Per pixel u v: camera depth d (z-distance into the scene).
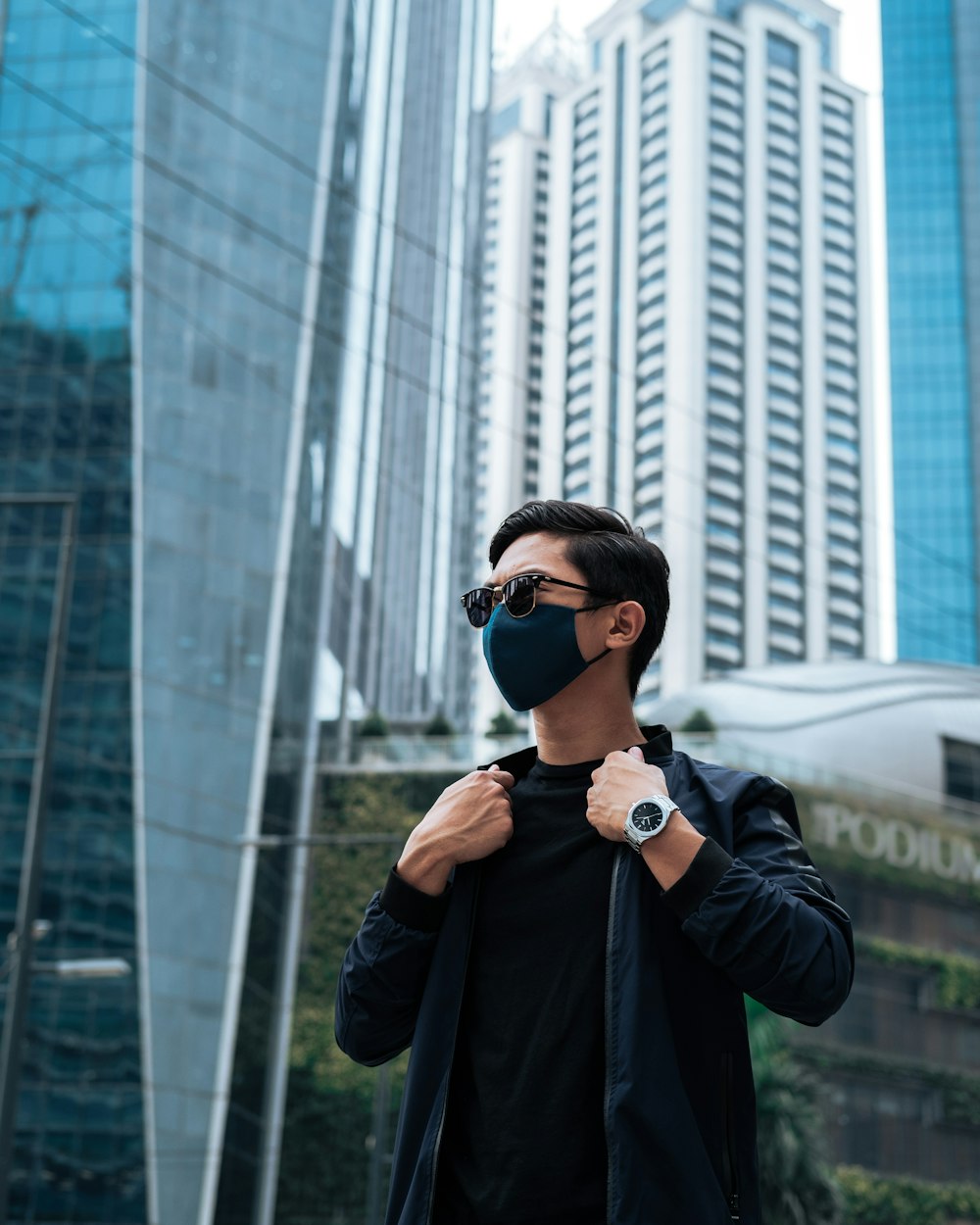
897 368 118.25
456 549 78.56
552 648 2.22
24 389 43.84
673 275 128.88
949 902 46.25
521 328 137.25
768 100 135.25
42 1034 35.97
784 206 133.00
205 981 37.59
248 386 45.38
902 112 123.44
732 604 120.25
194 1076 36.47
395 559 64.75
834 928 2.10
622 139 136.88
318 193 49.72
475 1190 2.01
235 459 44.12
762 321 129.12
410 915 2.21
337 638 49.12
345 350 52.53
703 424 124.06
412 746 43.97
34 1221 34.16
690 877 2.03
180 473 43.12
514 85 146.12
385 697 60.19
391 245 63.97
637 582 2.29
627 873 2.10
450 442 78.81
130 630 40.72
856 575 125.50
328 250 50.50
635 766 2.15
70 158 46.81
